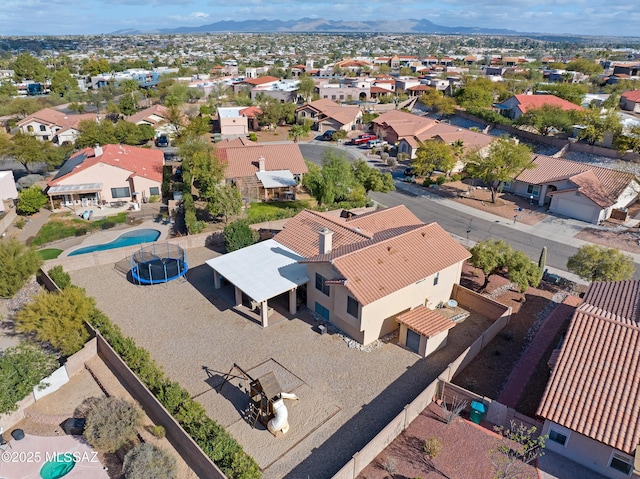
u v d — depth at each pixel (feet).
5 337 110.01
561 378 75.82
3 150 223.30
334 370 96.68
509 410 79.51
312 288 114.93
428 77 538.06
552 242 164.14
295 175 213.25
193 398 88.99
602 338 79.46
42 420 85.97
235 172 203.41
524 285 119.24
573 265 126.00
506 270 137.39
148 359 93.91
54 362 97.25
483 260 121.80
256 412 82.94
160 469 70.23
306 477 72.74
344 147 296.10
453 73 579.48
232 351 102.58
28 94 536.42
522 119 288.51
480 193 215.10
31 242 161.58
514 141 205.36
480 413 81.46
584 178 189.78
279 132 340.59
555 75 520.42
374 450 74.33
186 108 386.73
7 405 83.97
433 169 231.50
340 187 184.85
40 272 134.92
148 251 147.43
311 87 422.00
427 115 372.58
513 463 71.15
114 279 133.90
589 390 73.20
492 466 73.15
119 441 77.87
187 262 143.64
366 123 346.33
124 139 283.59
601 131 246.68
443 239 121.49
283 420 79.30
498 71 595.47
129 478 69.51
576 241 165.17
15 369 90.07
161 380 89.35
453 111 349.20
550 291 130.11
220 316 115.55
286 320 113.70
